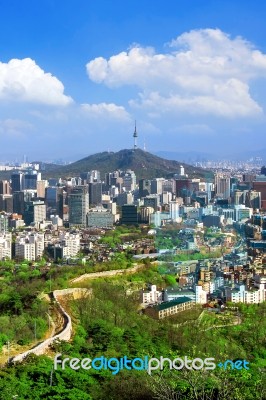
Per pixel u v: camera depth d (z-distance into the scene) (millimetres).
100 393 189750
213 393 167750
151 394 178875
